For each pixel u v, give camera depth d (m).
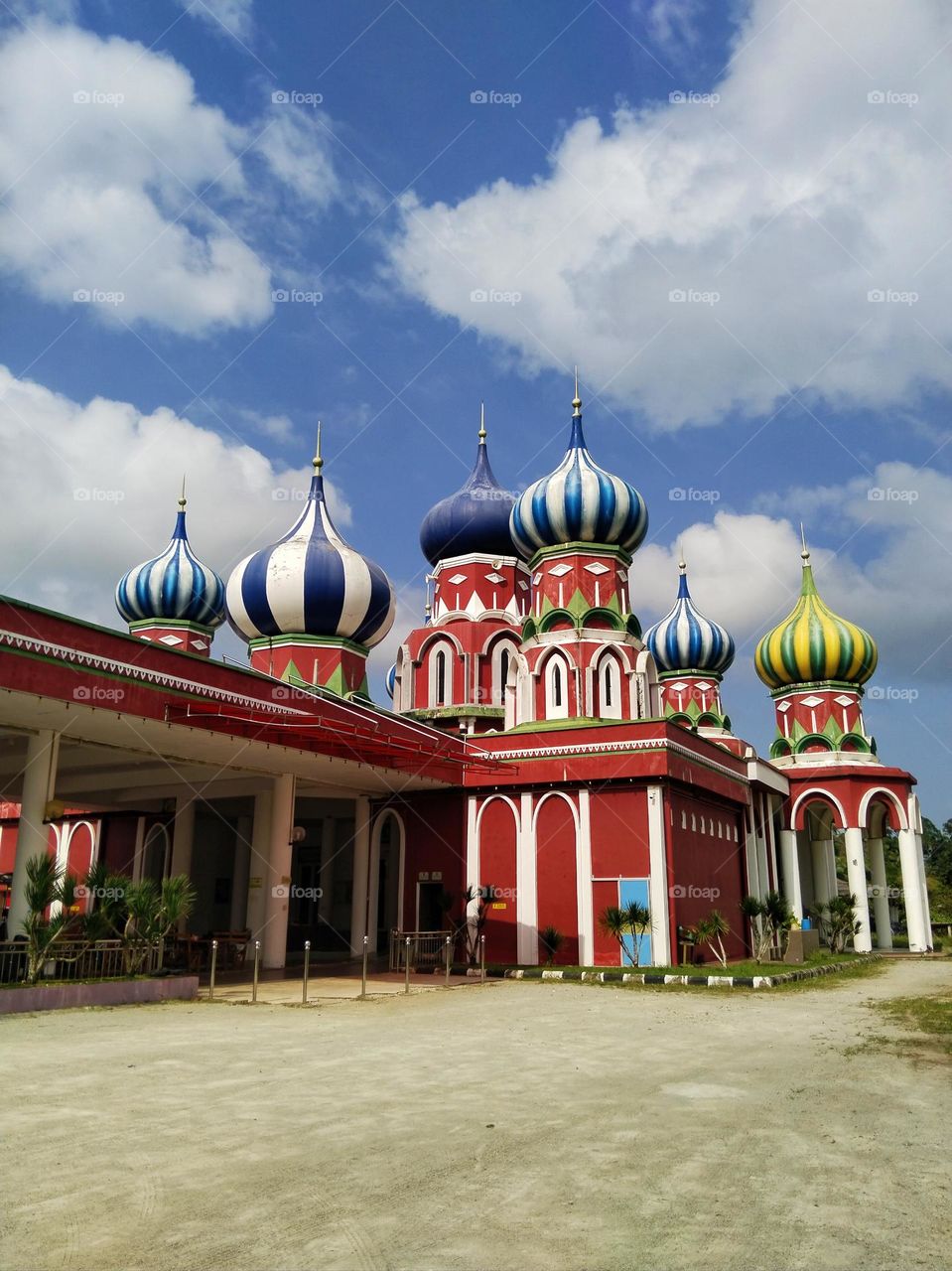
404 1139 7.12
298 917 34.56
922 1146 7.29
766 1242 5.23
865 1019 15.45
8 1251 4.88
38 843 17.88
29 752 18.34
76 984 15.23
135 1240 5.06
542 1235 5.24
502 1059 10.92
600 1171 6.44
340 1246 5.03
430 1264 4.82
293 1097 8.51
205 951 23.38
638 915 23.61
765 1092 9.26
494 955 26.09
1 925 25.36
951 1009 16.84
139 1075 9.34
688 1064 10.85
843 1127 7.86
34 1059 10.19
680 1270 4.82
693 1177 6.36
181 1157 6.54
